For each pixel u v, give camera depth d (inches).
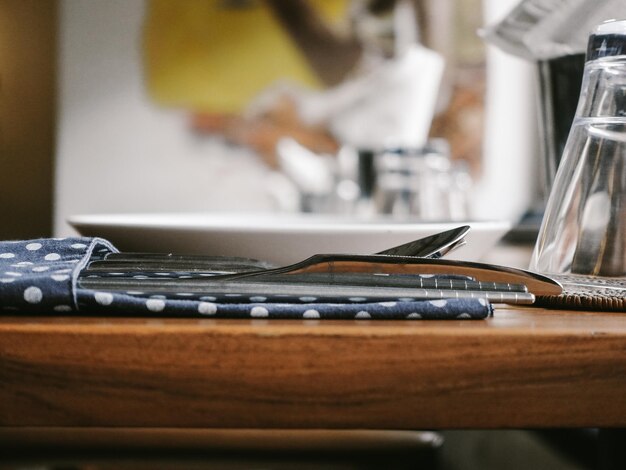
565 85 16.8
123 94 88.4
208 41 89.1
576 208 12.9
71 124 87.7
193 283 11.0
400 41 90.7
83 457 22.4
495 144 92.7
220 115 89.5
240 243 15.5
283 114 90.2
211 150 89.6
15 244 13.3
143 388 9.3
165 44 88.6
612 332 9.6
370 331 9.5
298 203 78.5
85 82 87.7
